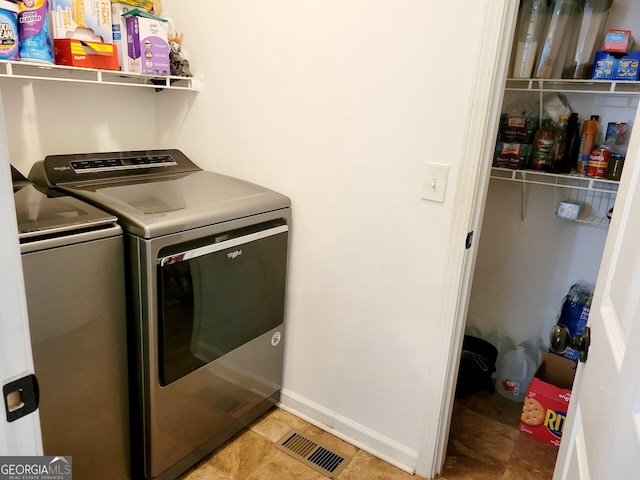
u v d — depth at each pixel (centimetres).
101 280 130
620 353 62
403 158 156
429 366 165
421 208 155
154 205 146
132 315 141
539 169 199
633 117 188
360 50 156
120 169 176
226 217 155
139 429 151
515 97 209
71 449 133
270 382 199
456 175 146
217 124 197
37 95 170
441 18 140
